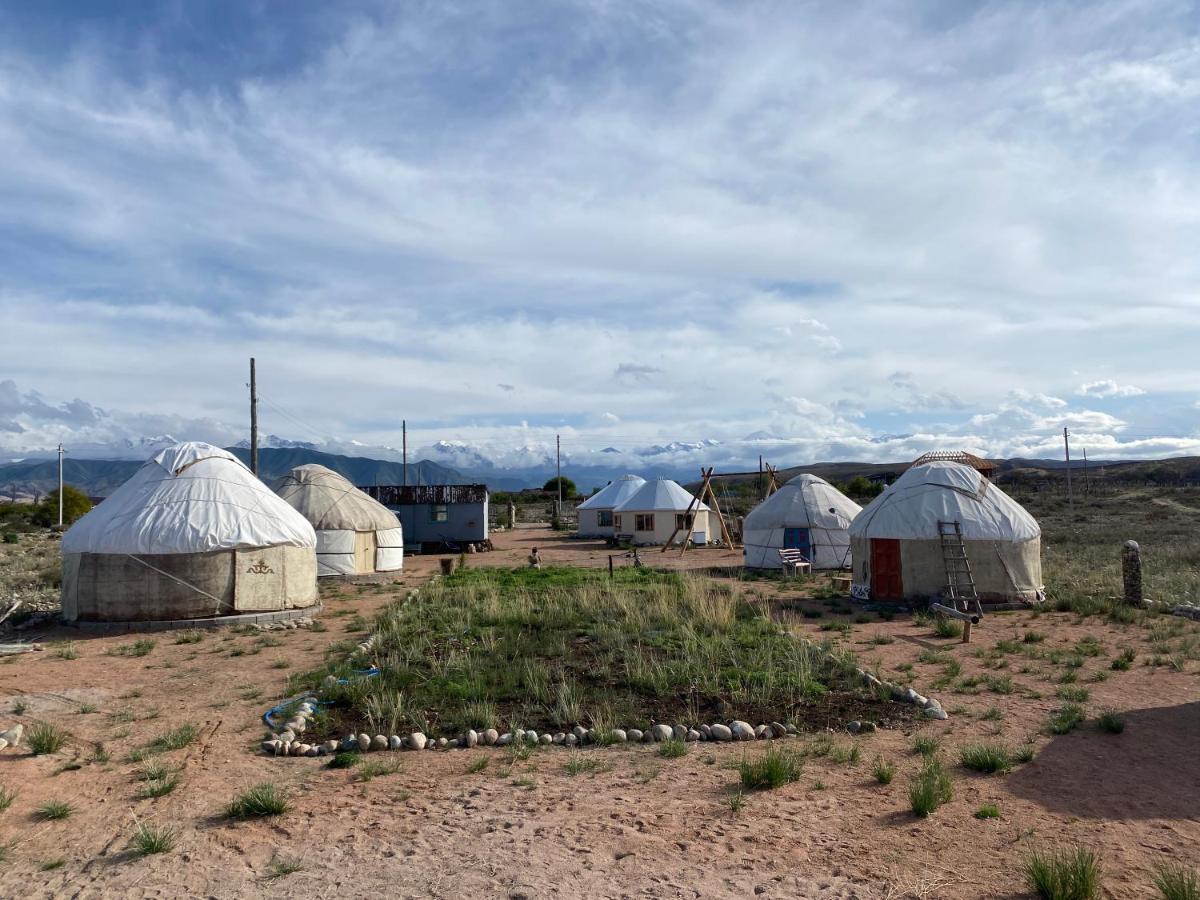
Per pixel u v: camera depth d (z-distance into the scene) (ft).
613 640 41.86
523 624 48.52
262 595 55.72
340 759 24.21
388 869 16.76
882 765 23.06
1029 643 43.06
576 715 28.37
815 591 67.36
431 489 130.21
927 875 16.25
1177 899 14.47
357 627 51.83
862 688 32.42
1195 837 18.28
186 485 56.49
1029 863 16.71
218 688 34.45
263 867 17.01
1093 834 18.42
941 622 47.24
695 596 54.80
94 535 52.80
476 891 15.69
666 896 15.39
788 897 15.34
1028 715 29.01
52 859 17.53
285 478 87.35
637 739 26.45
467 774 23.18
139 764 24.20
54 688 34.53
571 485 291.99
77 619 52.60
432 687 32.50
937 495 60.95
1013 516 60.18
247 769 23.76
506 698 31.68
